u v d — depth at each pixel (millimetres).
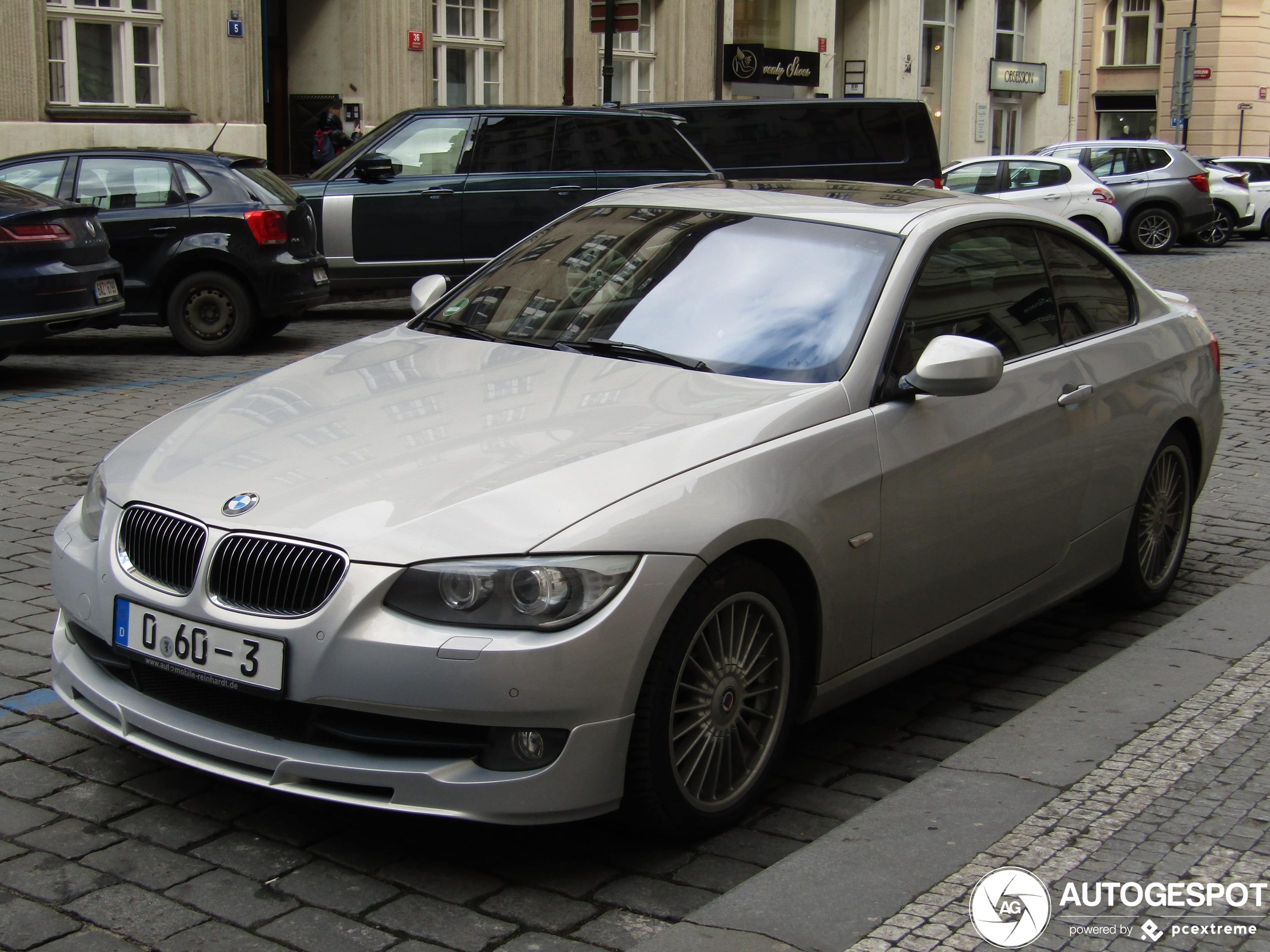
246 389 4227
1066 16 39156
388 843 3469
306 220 12336
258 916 3100
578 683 3119
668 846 3527
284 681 3170
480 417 3701
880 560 3902
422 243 13695
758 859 3479
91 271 10031
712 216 4695
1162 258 24672
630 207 4977
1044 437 4535
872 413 3914
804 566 3652
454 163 13805
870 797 3891
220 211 11672
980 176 24469
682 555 3270
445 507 3227
